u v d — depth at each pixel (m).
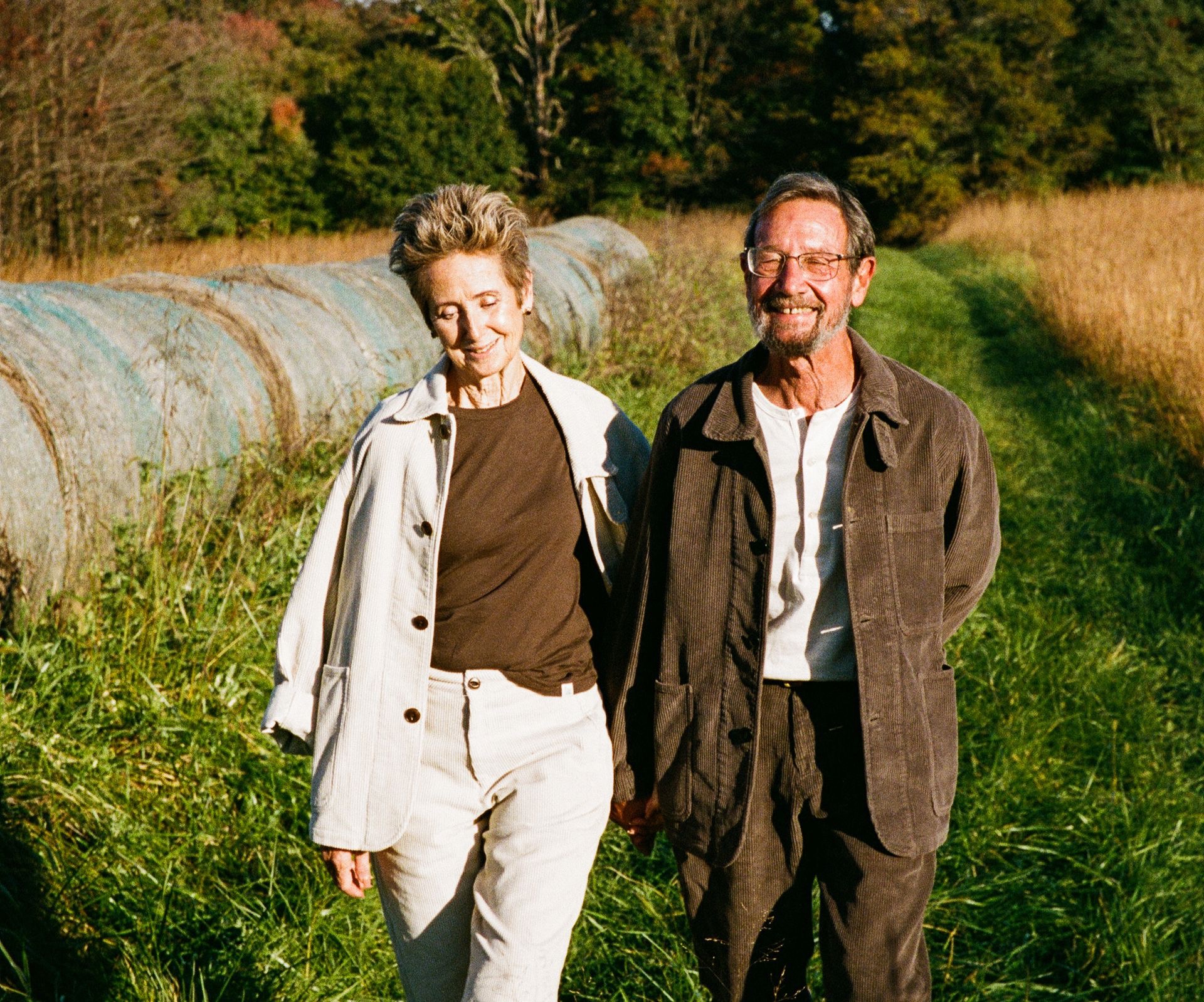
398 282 7.03
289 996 2.59
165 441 4.11
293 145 34.31
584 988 2.74
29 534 3.64
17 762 3.04
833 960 2.18
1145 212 19.98
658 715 2.21
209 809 3.15
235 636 3.78
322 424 5.20
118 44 19.42
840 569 2.10
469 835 2.11
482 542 2.07
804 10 45.22
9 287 4.45
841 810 2.15
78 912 2.72
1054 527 6.58
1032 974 2.94
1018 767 3.78
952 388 10.52
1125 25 42.34
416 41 46.09
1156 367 8.82
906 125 39.91
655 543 2.19
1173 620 5.23
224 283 5.72
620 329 8.80
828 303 2.05
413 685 2.05
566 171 42.28
